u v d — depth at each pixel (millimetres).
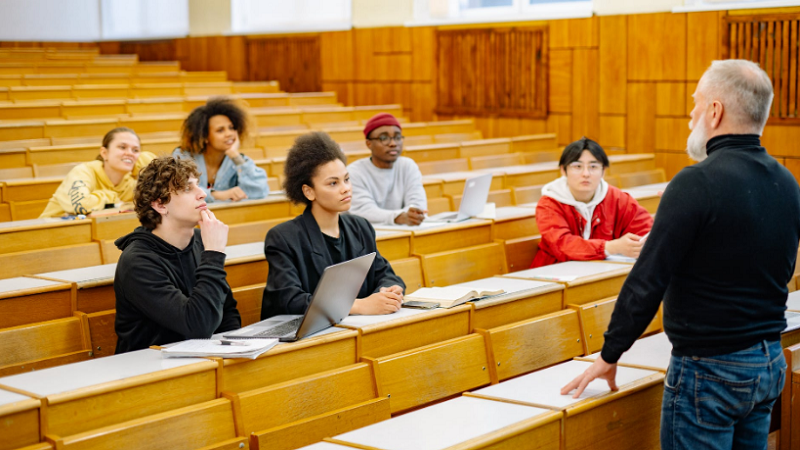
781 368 1854
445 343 2428
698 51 6738
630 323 1859
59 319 2557
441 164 6234
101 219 3551
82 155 5625
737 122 1830
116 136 3949
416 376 2340
